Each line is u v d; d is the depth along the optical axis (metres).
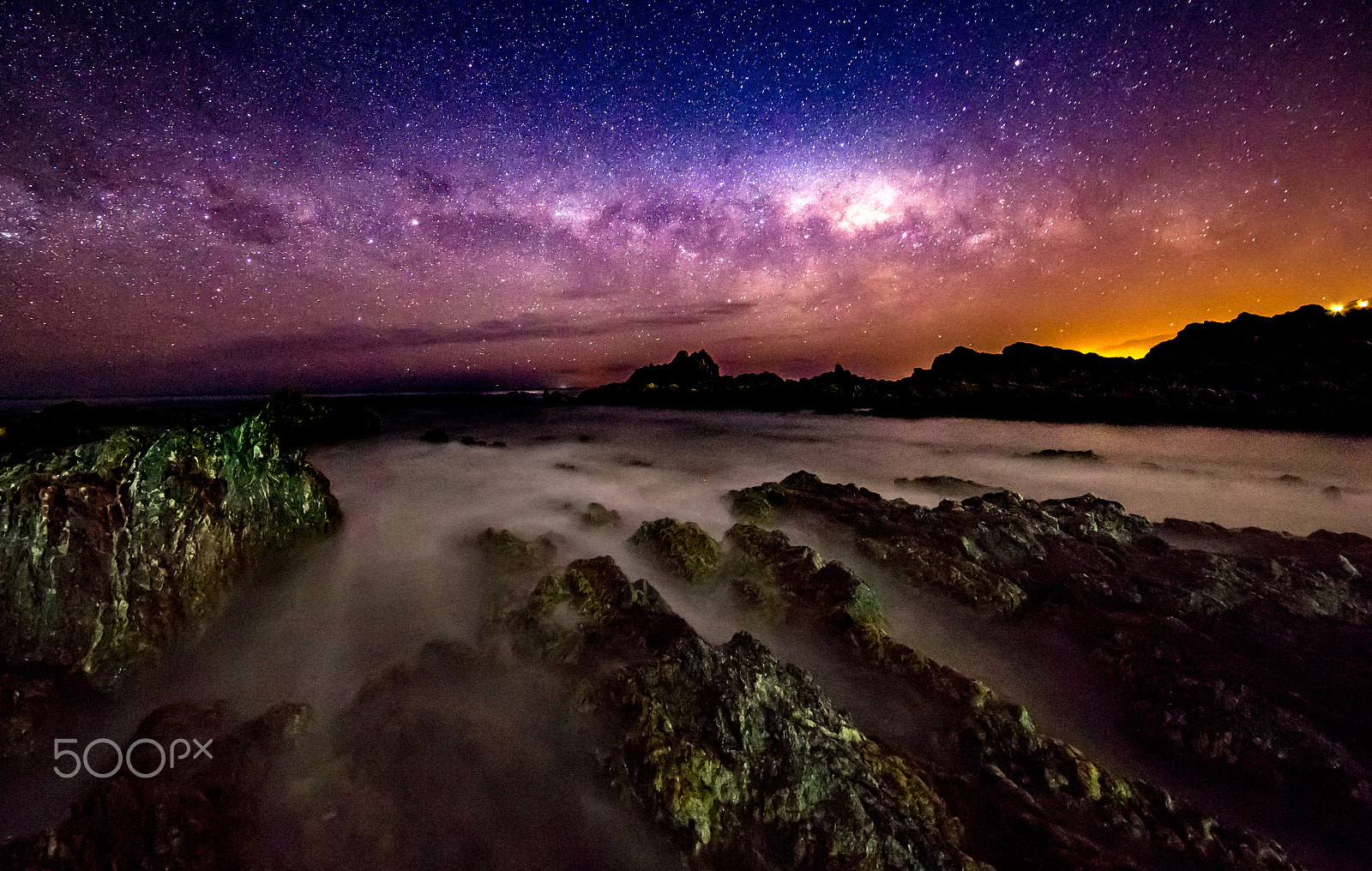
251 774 4.27
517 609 6.71
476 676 5.75
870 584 7.92
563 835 4.01
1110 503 10.67
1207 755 4.91
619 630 5.98
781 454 21.84
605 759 4.41
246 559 7.34
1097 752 5.18
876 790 4.23
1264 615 6.84
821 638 6.50
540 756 4.71
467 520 11.68
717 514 12.23
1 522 5.46
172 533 6.19
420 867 3.77
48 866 3.49
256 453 8.07
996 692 5.75
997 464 19.41
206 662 6.14
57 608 5.38
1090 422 27.33
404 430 27.09
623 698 4.85
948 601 7.37
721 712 4.66
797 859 3.83
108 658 5.40
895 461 20.16
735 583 7.59
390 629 7.10
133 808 3.83
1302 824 4.39
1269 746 4.86
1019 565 8.38
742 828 4.00
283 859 3.67
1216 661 5.94
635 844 3.94
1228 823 4.30
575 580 6.94
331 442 21.70
